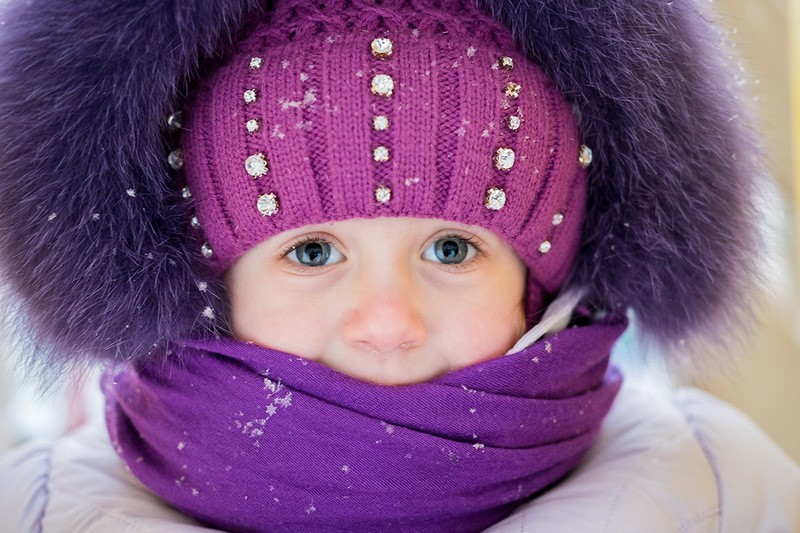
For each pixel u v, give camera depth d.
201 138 0.41
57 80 0.40
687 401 0.51
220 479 0.41
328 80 0.39
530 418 0.42
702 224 0.44
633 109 0.42
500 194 0.40
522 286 0.44
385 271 0.40
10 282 0.41
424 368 0.41
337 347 0.41
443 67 0.39
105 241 0.40
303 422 0.40
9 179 0.40
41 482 0.45
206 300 0.41
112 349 0.42
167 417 0.42
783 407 0.62
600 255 0.45
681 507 0.43
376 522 0.41
